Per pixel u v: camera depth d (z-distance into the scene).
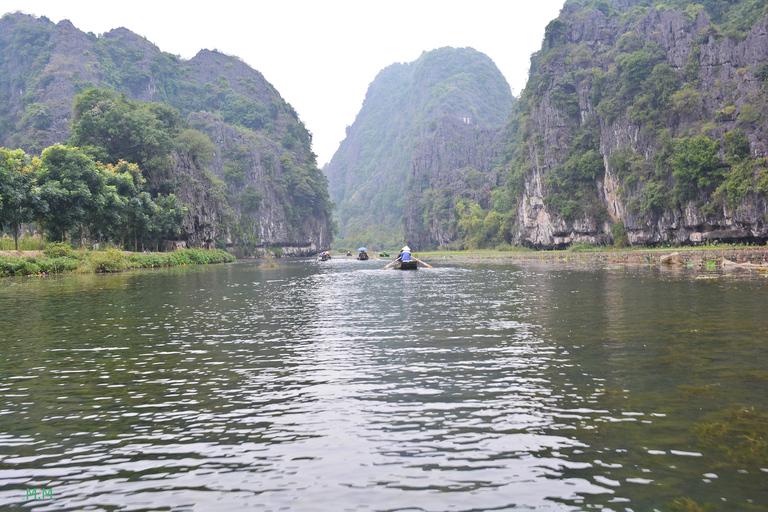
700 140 74.56
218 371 10.18
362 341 13.05
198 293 27.03
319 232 188.50
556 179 104.38
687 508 4.98
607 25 115.62
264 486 5.53
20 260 44.62
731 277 31.67
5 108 156.25
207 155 103.69
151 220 72.69
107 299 23.91
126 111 82.19
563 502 5.13
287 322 16.48
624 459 6.00
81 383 9.39
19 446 6.64
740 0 97.12
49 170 55.53
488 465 5.92
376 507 5.09
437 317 17.06
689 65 85.25
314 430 7.04
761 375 9.12
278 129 196.62
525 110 132.62
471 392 8.55
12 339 13.59
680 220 79.25
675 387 8.55
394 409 7.81
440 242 176.50
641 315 16.30
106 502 5.28
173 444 6.65
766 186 65.25
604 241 98.38
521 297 22.83
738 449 6.18
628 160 88.75
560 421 7.16
